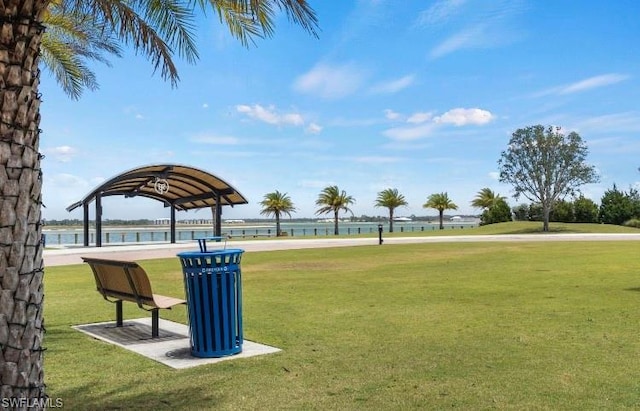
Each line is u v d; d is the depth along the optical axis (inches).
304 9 188.4
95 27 359.9
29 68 137.0
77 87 460.1
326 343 301.6
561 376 233.6
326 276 654.5
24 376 134.5
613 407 196.2
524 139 2434.8
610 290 489.4
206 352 274.1
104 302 477.4
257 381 234.1
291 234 2829.7
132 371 251.9
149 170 1413.6
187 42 272.4
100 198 1481.3
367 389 221.6
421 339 307.6
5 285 132.1
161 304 316.5
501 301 438.3
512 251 1058.7
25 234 134.7
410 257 939.3
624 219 2768.2
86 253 1194.0
